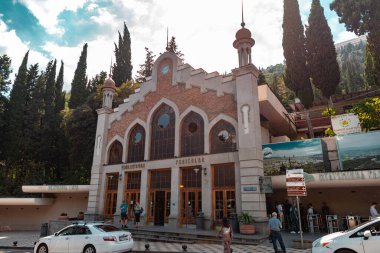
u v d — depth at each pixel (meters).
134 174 24.25
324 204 18.75
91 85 50.16
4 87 39.88
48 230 20.17
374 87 37.28
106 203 25.06
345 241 8.20
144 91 25.48
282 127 28.39
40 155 38.66
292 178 12.29
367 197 18.58
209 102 21.02
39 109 41.59
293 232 17.02
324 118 29.92
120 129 26.23
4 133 37.97
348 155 19.17
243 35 20.27
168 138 22.98
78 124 34.09
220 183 19.20
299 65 33.09
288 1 35.25
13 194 33.34
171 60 24.44
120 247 11.46
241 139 18.33
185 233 16.59
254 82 19.34
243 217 16.25
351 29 29.92
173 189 20.94
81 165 35.69
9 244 18.09
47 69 46.94
